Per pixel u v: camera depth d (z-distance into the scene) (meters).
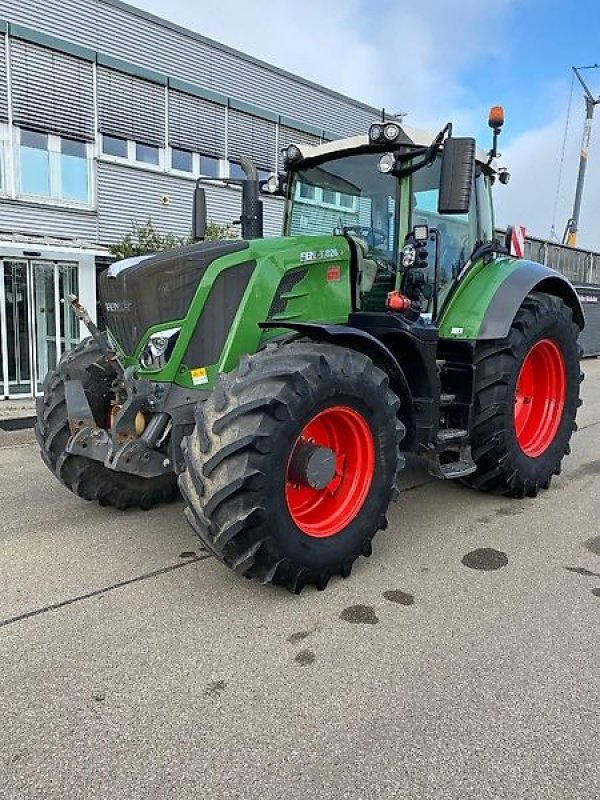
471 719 2.19
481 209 4.57
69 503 4.44
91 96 11.65
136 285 3.28
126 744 2.05
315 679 2.41
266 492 2.76
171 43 12.69
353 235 4.16
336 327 3.14
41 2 10.84
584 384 11.31
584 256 17.88
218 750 2.03
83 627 2.77
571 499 4.63
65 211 11.59
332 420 3.21
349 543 3.18
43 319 9.32
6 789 1.86
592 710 2.24
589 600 3.06
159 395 3.23
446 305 4.25
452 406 4.25
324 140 16.06
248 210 4.45
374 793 1.86
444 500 4.59
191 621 2.82
